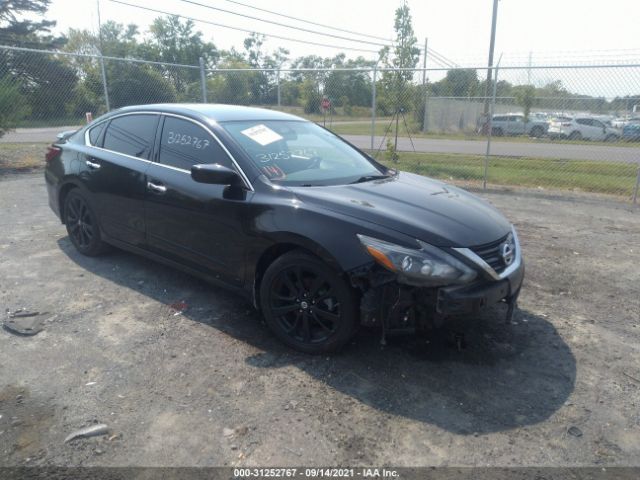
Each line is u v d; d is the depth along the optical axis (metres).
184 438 2.59
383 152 14.79
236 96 15.63
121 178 4.39
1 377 3.06
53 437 2.56
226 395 2.95
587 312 4.22
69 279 4.57
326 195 3.40
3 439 2.54
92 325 3.74
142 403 2.86
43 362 3.24
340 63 45.56
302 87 15.10
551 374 3.28
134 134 4.50
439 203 3.55
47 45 45.81
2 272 4.71
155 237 4.23
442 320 3.00
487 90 16.50
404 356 3.42
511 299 3.38
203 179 3.46
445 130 19.52
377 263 3.00
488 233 3.27
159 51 55.06
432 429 2.71
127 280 4.57
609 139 11.45
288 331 3.46
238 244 3.59
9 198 7.80
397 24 17.73
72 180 4.92
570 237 6.46
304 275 3.35
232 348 3.47
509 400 2.98
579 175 11.55
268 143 3.98
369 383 3.11
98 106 15.09
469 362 3.38
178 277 4.67
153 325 3.77
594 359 3.48
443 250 3.01
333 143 4.59
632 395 3.07
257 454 2.49
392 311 3.03
